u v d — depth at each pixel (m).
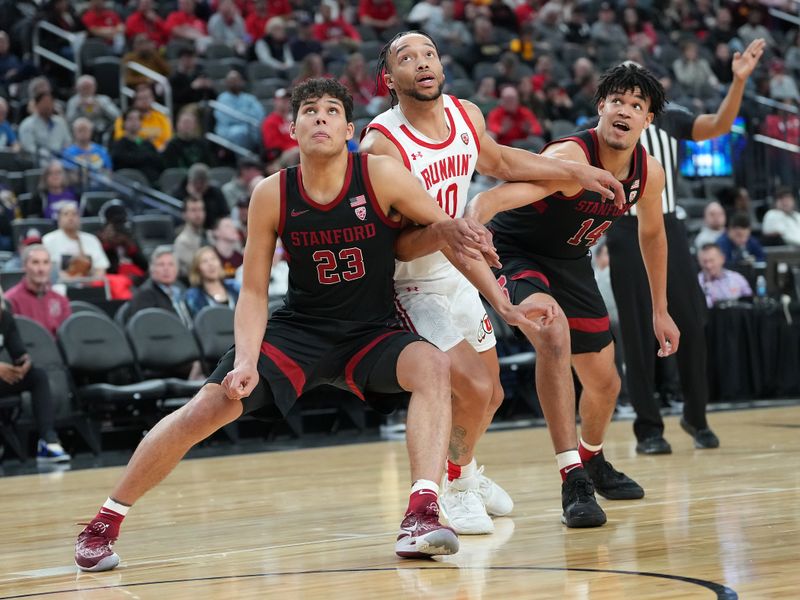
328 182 5.16
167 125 19.00
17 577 5.08
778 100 24.72
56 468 11.05
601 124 6.29
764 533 5.30
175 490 8.45
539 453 9.88
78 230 14.44
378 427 14.03
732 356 14.70
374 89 20.69
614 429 11.96
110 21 21.80
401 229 5.36
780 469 7.97
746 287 15.12
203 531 6.28
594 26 25.86
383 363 5.22
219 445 12.68
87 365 12.22
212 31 22.62
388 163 5.22
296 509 7.07
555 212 6.33
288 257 5.29
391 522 6.30
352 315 5.34
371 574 4.69
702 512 6.07
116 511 5.18
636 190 6.39
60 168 16.09
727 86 24.30
